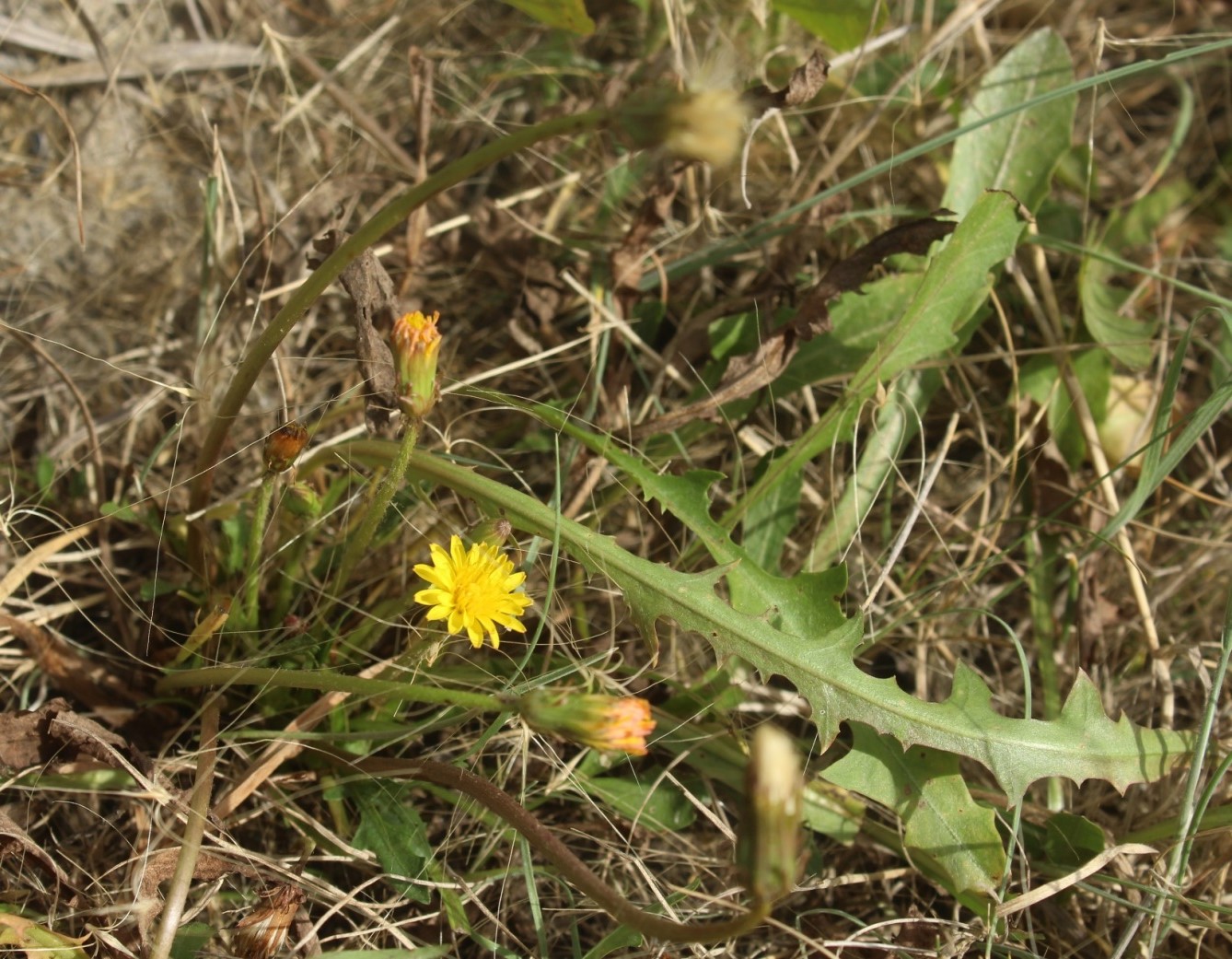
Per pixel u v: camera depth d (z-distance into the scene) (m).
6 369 0.49
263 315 0.49
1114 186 0.58
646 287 0.49
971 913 0.43
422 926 0.42
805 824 0.43
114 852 0.42
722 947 0.41
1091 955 0.42
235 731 0.42
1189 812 0.41
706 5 0.53
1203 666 0.45
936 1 0.56
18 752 0.39
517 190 0.54
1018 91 0.50
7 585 0.42
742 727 0.45
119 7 0.53
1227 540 0.49
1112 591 0.49
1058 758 0.41
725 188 0.53
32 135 0.51
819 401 0.50
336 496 0.45
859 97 0.53
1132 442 0.50
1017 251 0.52
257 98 0.53
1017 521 0.49
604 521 0.48
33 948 0.37
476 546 0.38
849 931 0.43
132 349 0.50
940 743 0.40
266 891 0.38
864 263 0.44
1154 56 0.60
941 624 0.48
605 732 0.34
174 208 0.52
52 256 0.50
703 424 0.47
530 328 0.49
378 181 0.49
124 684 0.44
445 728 0.44
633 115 0.34
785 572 0.48
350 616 0.44
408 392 0.36
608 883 0.43
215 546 0.45
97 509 0.46
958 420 0.50
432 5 0.56
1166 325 0.50
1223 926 0.40
